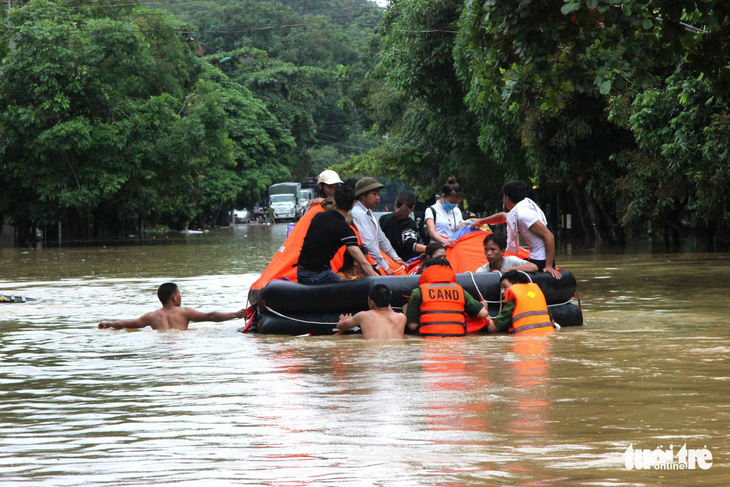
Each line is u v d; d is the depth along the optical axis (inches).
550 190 1649.9
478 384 255.6
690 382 254.5
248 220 3806.6
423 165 1649.9
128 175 1788.9
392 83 1577.3
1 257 1178.6
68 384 269.9
